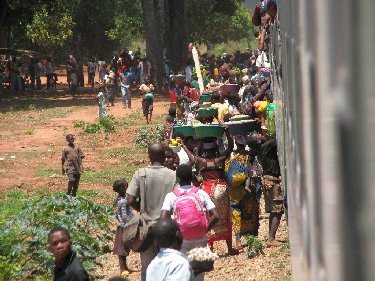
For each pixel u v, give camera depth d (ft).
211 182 42.88
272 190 44.98
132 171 92.43
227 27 345.51
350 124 5.79
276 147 44.19
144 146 112.06
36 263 45.42
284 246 44.27
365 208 5.74
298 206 10.15
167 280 22.63
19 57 231.91
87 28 322.55
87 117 146.61
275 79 37.40
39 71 217.15
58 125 134.82
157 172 32.94
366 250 5.72
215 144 43.42
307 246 8.23
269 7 38.37
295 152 10.87
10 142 116.57
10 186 83.15
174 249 23.08
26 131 127.54
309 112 7.44
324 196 6.42
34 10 216.74
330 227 6.23
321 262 6.65
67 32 294.25
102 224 52.75
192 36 336.70
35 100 184.85
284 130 20.62
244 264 42.24
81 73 225.76
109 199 74.90
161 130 114.32
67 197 51.49
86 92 209.97
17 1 206.18
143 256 32.68
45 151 108.47
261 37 51.90
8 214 67.97
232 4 331.77
